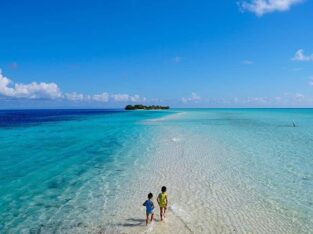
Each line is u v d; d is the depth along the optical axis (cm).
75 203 1208
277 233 941
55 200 1241
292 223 1010
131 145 2578
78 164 1869
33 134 3541
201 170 1677
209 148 2369
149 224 1007
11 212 1120
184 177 1547
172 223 1015
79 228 988
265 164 1811
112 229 979
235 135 3231
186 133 3438
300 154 2117
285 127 4325
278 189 1349
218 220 1034
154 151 2267
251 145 2517
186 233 943
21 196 1289
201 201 1209
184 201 1211
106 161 1948
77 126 4719
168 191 1335
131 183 1462
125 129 4069
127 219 1053
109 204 1194
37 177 1578
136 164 1852
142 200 1235
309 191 1322
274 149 2323
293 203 1184
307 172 1630
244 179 1502
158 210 1127
